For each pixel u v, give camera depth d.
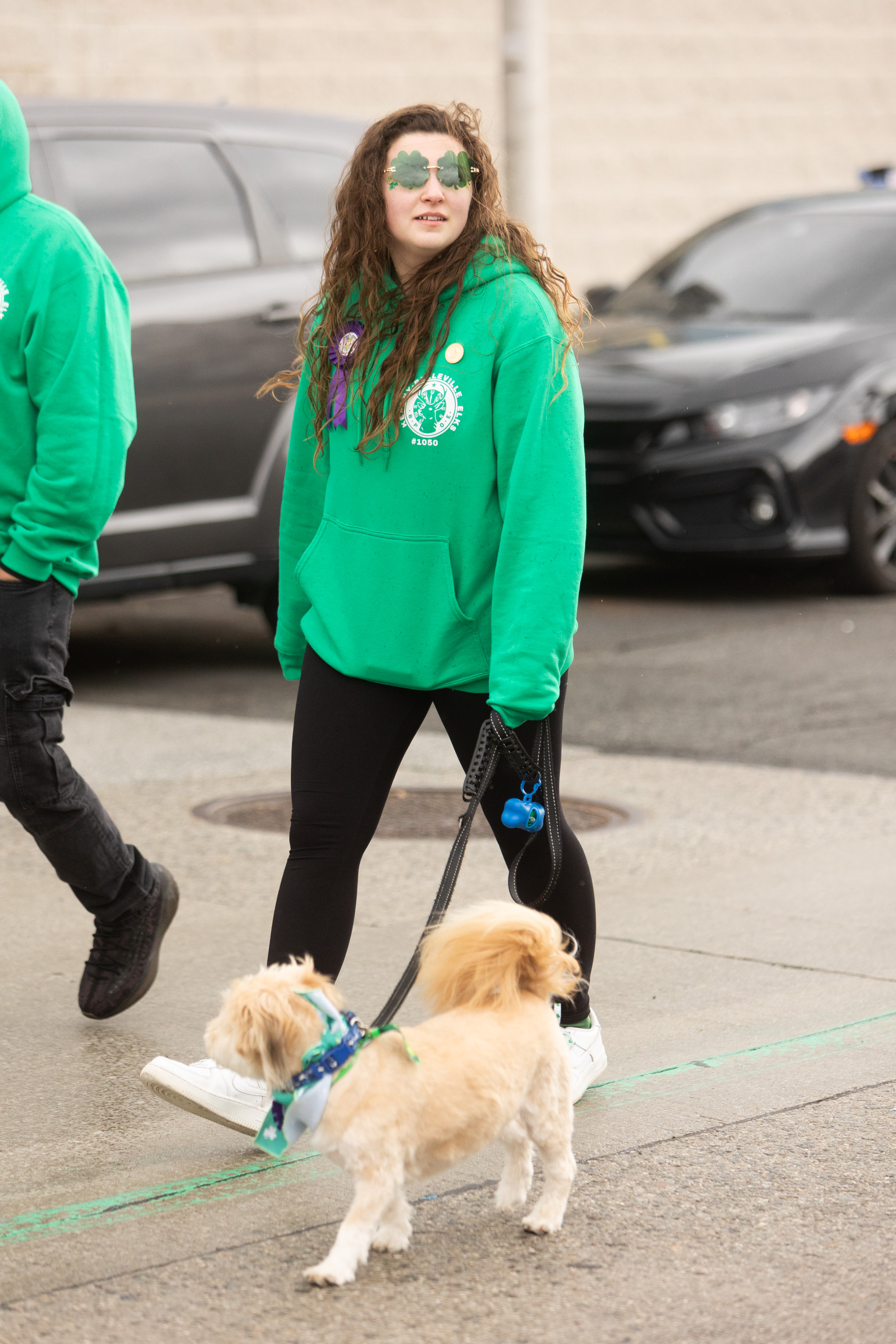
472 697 4.30
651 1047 4.93
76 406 4.68
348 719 4.30
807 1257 3.65
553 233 19.95
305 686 4.39
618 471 12.28
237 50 17.98
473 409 4.12
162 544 9.58
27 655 4.74
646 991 5.39
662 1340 3.31
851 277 13.41
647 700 9.75
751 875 6.65
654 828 7.32
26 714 4.75
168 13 17.61
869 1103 4.52
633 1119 4.42
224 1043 3.34
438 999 3.76
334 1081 3.37
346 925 4.36
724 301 13.63
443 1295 3.50
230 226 9.93
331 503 4.34
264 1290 3.53
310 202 10.31
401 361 4.12
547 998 3.76
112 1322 3.40
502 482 4.16
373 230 4.14
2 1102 4.57
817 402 12.29
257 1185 4.07
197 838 7.15
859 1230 3.78
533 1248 3.71
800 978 5.50
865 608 12.54
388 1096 3.39
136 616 13.13
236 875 6.65
